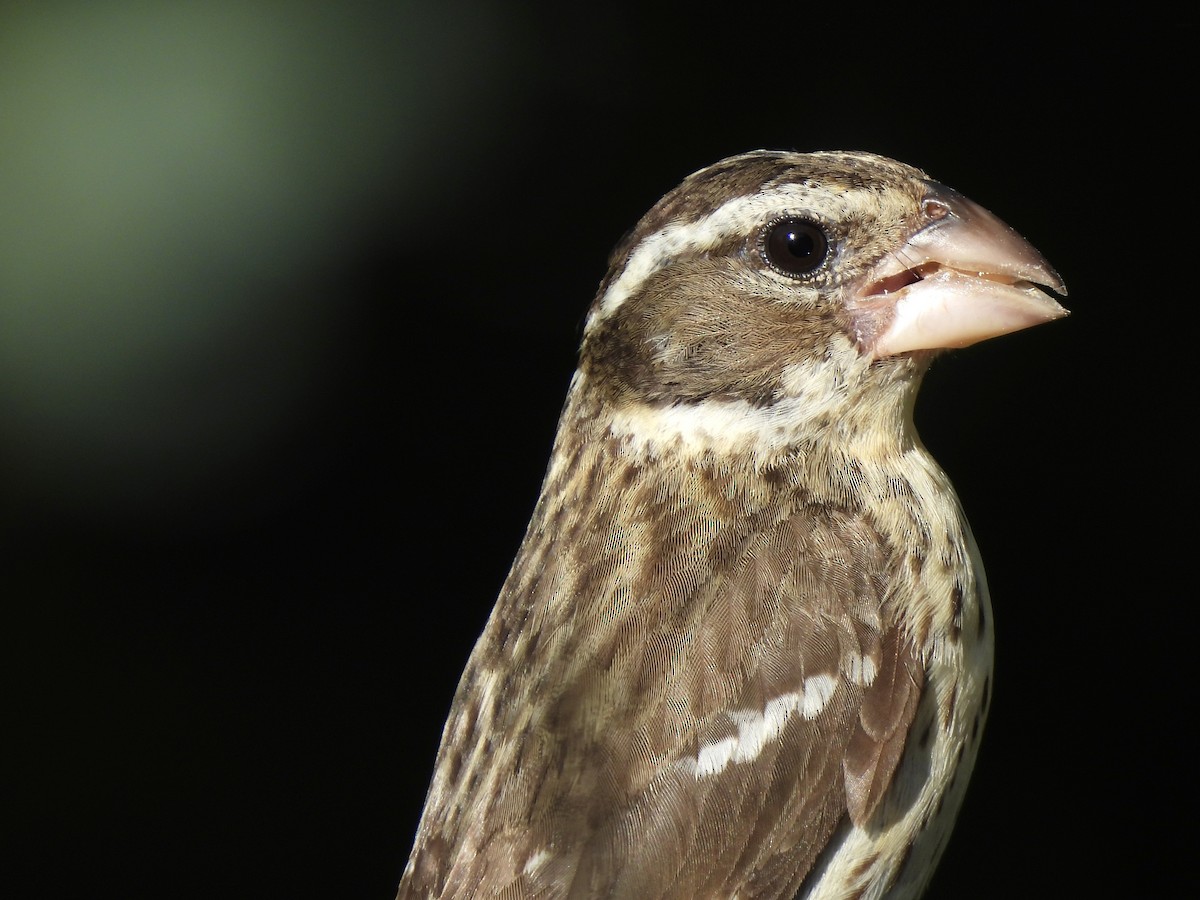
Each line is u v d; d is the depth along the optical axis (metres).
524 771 1.39
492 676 1.40
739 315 1.40
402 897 1.40
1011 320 1.40
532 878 1.39
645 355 1.41
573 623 1.40
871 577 1.40
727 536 1.40
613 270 1.41
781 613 1.40
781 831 1.39
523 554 1.41
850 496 1.40
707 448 1.40
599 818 1.39
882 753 1.39
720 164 1.41
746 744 1.39
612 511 1.40
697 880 1.39
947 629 1.40
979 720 1.40
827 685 1.39
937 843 1.40
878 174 1.40
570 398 1.41
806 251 1.40
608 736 1.39
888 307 1.40
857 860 1.39
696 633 1.39
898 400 1.41
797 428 1.41
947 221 1.40
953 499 1.41
